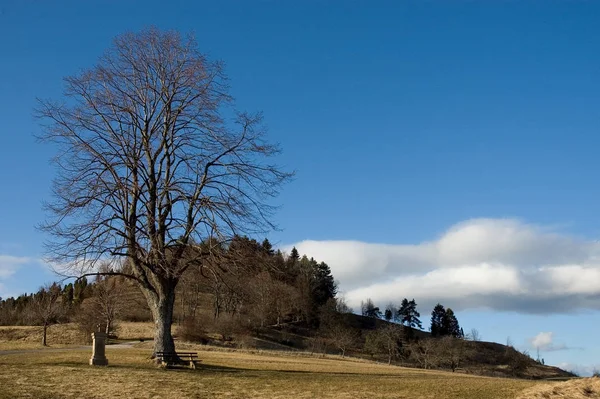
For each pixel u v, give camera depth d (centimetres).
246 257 3150
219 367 3334
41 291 10125
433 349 10725
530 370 11331
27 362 3136
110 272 3142
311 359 6262
